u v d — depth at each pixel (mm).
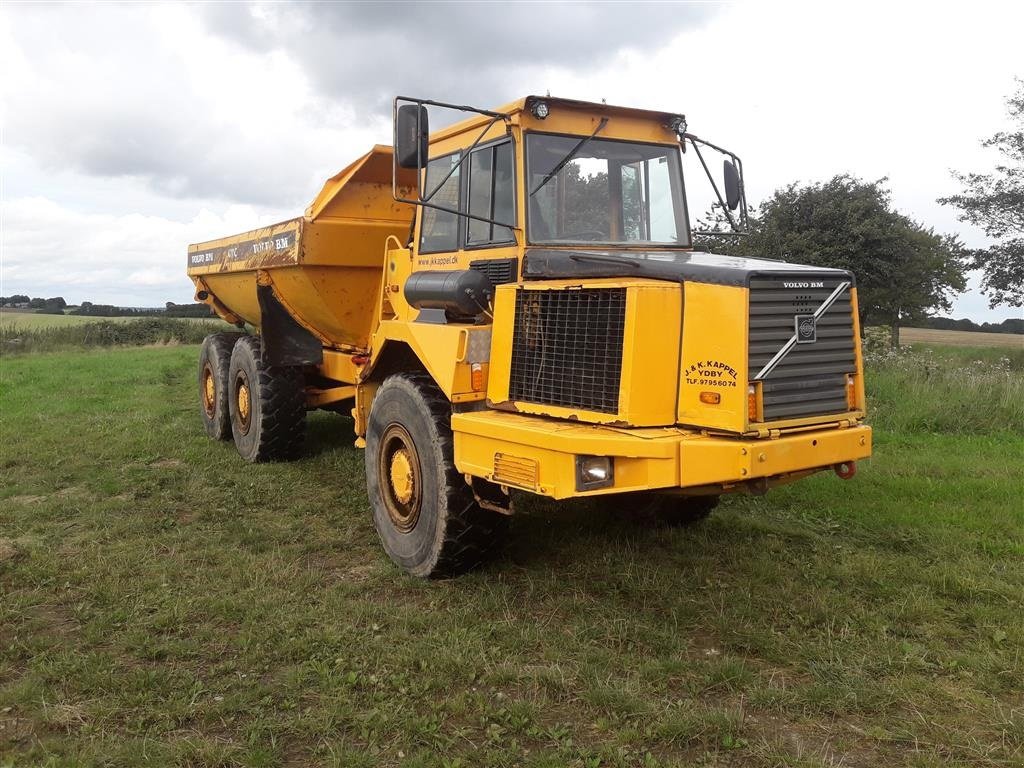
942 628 4211
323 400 8180
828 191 19453
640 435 3910
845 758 3129
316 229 6871
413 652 3939
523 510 6141
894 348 16344
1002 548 5320
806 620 4289
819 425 4219
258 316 9133
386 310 6695
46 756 3127
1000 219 26031
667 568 5043
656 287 4016
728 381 3904
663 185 5352
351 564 5375
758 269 3967
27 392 13328
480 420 4480
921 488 6793
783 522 5977
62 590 4844
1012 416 9523
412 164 4578
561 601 4566
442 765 3088
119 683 3684
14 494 7047
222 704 3502
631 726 3332
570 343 4312
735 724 3303
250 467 7949
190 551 5559
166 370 17234
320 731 3316
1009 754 3123
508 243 4926
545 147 4895
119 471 7797
